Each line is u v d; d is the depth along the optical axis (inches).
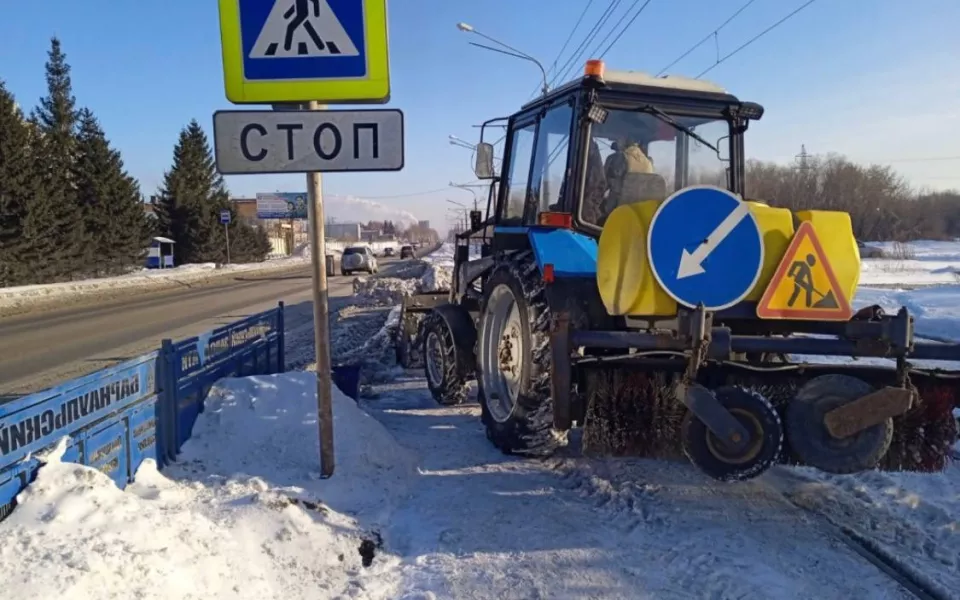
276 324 309.6
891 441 136.5
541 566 129.2
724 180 208.7
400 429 231.3
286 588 121.9
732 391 134.0
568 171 195.8
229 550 125.3
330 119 157.6
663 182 199.5
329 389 170.4
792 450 134.6
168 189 1766.7
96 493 123.5
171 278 1197.1
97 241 1280.8
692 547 135.4
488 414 211.6
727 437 131.4
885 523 145.9
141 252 1445.6
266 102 158.7
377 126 158.9
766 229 140.9
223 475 169.5
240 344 248.8
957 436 140.5
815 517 149.9
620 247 150.8
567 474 181.0
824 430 132.4
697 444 136.5
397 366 360.2
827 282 139.7
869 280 997.2
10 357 404.5
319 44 157.5
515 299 195.0
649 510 154.3
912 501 157.6
